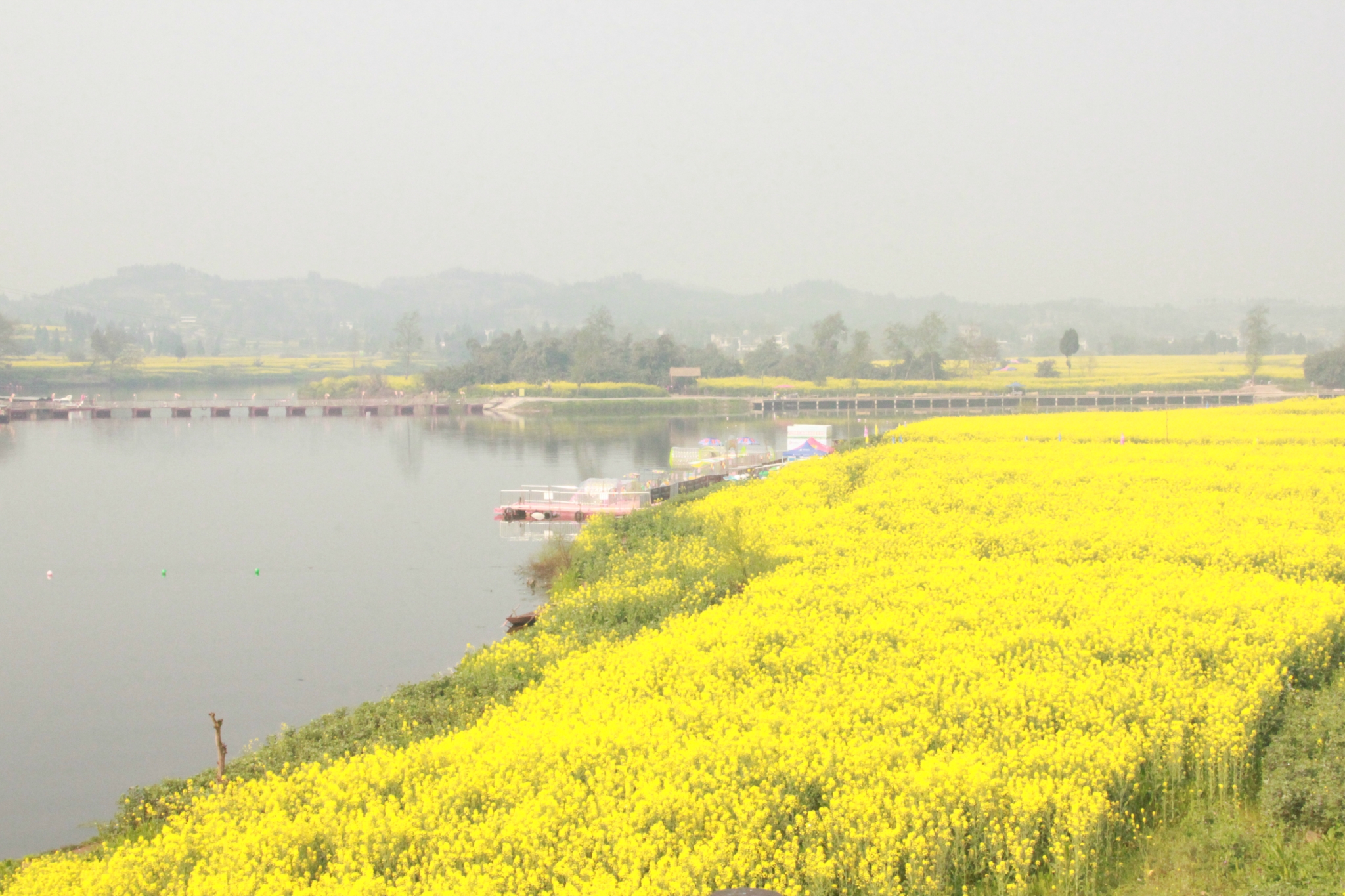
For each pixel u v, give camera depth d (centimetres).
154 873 1661
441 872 1526
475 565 5378
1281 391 17888
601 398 17712
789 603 2900
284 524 6600
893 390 19512
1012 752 1680
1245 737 1736
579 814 1623
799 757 1700
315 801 1809
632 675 2339
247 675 3638
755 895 1131
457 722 2425
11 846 2417
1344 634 2369
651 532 4809
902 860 1470
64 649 3956
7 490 8075
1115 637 2308
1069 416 10344
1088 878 1458
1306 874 1395
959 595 2847
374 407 17338
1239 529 3669
